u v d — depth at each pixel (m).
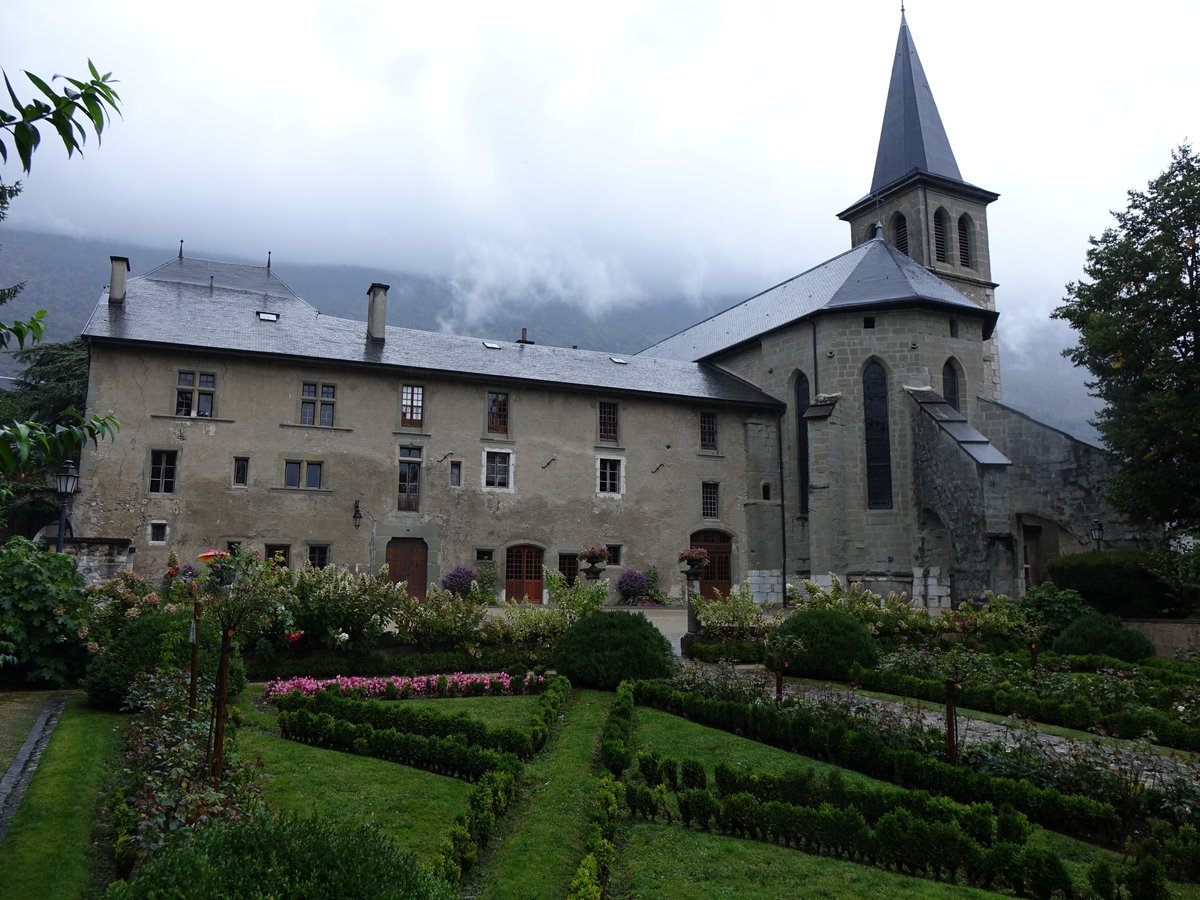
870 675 14.46
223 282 37.59
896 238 46.91
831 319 32.19
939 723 11.54
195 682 7.53
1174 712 11.72
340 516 26.98
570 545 30.16
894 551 30.14
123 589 12.59
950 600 28.78
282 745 9.16
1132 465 21.98
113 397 24.91
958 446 27.67
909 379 31.00
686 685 12.55
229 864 3.46
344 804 7.29
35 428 4.04
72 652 11.47
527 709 11.67
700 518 32.59
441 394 29.16
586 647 13.79
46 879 5.25
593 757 9.37
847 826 6.74
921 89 47.41
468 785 8.18
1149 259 21.84
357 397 27.91
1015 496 29.64
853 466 30.98
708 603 19.00
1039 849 6.12
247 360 26.56
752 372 36.72
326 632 13.78
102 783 7.34
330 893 3.40
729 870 6.33
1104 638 17.06
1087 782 7.83
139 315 26.52
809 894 5.94
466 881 5.95
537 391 30.67
